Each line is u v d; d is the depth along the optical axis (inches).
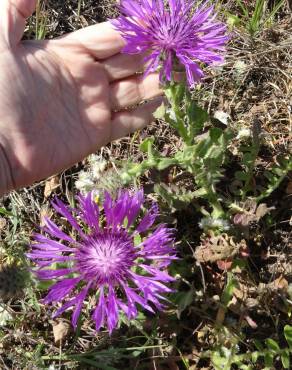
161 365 11.2
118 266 9.2
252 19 13.2
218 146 9.8
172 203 10.6
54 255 9.4
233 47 13.6
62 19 14.5
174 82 9.2
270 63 13.4
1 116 10.1
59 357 11.4
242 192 11.4
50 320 12.0
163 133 13.1
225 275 11.2
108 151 13.1
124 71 10.9
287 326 10.0
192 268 11.3
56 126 10.7
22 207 13.0
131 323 11.1
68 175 13.1
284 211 11.9
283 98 13.0
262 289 10.7
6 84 10.0
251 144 12.3
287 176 12.0
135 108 11.4
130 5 9.3
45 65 10.4
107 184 10.4
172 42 9.0
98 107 11.0
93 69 10.8
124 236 9.6
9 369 11.9
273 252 11.7
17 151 10.4
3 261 12.5
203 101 13.2
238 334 10.7
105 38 10.5
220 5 13.8
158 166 9.9
